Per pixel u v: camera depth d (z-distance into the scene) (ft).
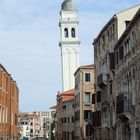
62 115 309.83
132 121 109.50
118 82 129.08
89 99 231.09
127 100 111.24
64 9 380.99
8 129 167.53
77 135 245.65
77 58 370.12
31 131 617.21
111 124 140.46
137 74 103.30
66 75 366.02
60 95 318.45
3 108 151.12
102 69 156.04
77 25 375.45
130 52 111.45
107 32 147.74
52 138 404.16
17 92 224.53
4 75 151.23
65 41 370.53
